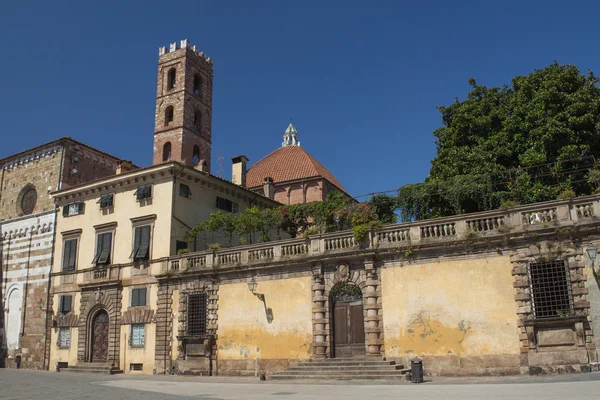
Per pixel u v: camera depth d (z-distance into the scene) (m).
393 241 28.66
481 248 26.48
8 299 46.47
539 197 31.91
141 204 39.75
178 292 35.75
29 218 47.03
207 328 33.75
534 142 33.88
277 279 31.88
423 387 20.73
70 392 21.80
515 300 25.17
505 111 37.00
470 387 19.80
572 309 23.95
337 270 29.89
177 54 56.34
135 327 37.47
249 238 42.19
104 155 51.09
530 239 25.41
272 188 53.53
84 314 40.41
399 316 27.70
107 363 37.81
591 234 24.27
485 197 31.73
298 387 23.27
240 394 20.56
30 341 43.62
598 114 33.56
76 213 43.69
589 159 32.62
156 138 54.75
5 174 50.97
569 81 34.25
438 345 26.45
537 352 24.25
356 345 28.94
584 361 23.17
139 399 18.61
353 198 36.25
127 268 39.00
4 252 48.09
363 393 19.25
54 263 44.00
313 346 29.69
